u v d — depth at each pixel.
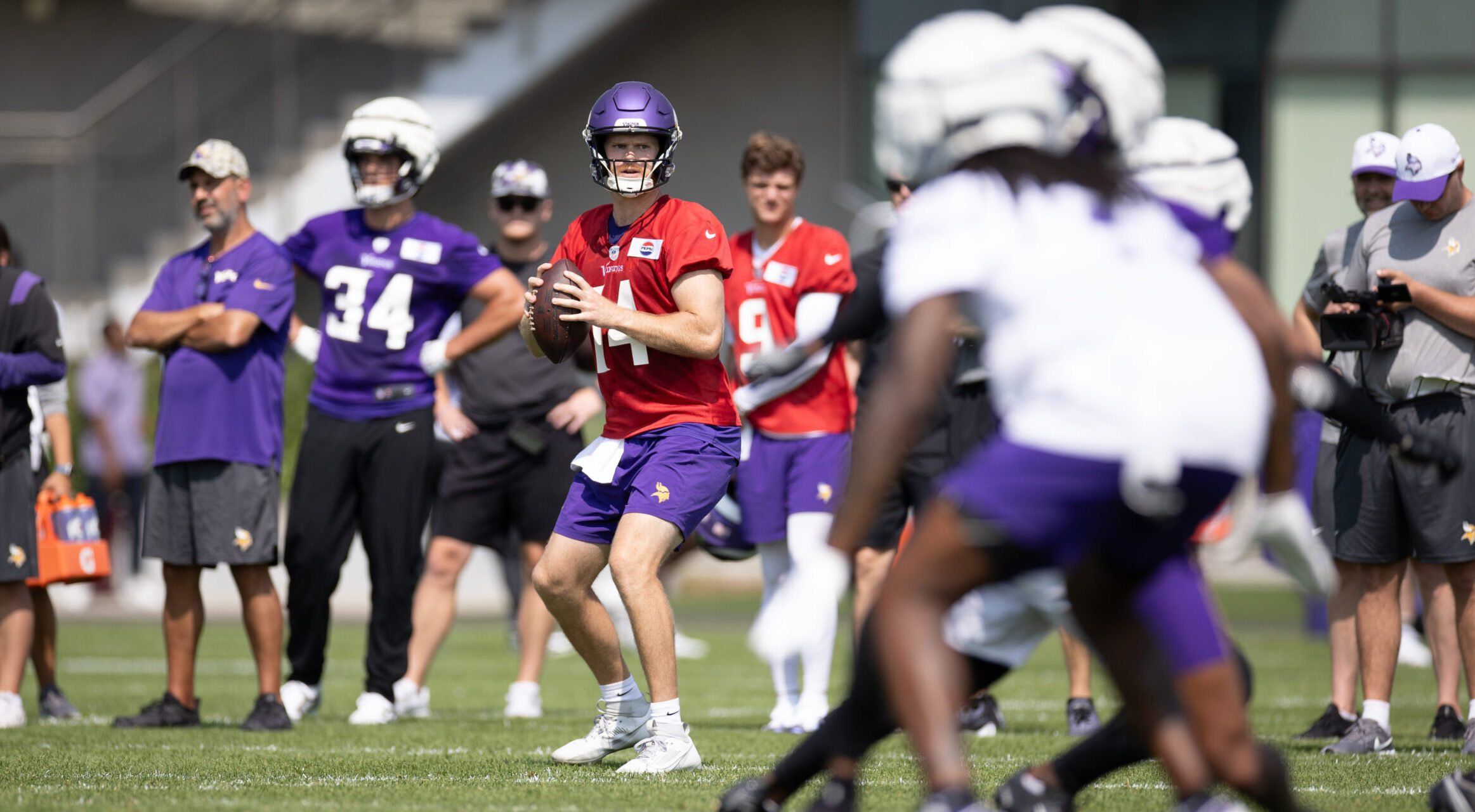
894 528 24.67
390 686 25.41
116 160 63.34
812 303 25.22
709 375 18.31
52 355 24.45
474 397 27.84
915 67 9.86
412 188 25.06
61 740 22.08
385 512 25.22
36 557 24.67
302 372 52.62
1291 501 10.73
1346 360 22.72
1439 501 20.70
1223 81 63.47
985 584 9.72
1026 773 12.41
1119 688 10.91
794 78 70.69
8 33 73.38
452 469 27.91
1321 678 34.72
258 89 63.81
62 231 63.12
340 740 22.31
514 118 68.81
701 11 70.88
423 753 20.34
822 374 25.48
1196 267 9.92
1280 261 63.44
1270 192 63.31
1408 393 21.16
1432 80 63.12
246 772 17.91
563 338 18.50
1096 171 9.75
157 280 24.75
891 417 9.26
